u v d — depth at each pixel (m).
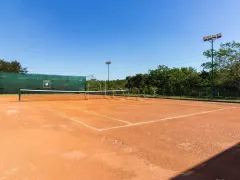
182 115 9.42
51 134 5.80
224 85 21.81
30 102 16.08
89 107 12.72
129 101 18.12
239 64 20.50
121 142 5.07
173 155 4.19
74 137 5.51
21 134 5.77
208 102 17.38
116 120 8.02
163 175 3.27
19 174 3.29
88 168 3.54
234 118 8.64
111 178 3.17
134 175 3.27
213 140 5.26
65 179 3.13
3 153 4.24
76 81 30.34
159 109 11.83
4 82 24.62
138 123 7.43
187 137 5.55
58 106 13.18
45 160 3.88
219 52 22.23
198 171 3.42
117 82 36.94
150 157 4.08
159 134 5.86
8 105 13.46
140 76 33.00
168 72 28.64
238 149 4.55
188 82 25.42
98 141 5.16
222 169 3.49
